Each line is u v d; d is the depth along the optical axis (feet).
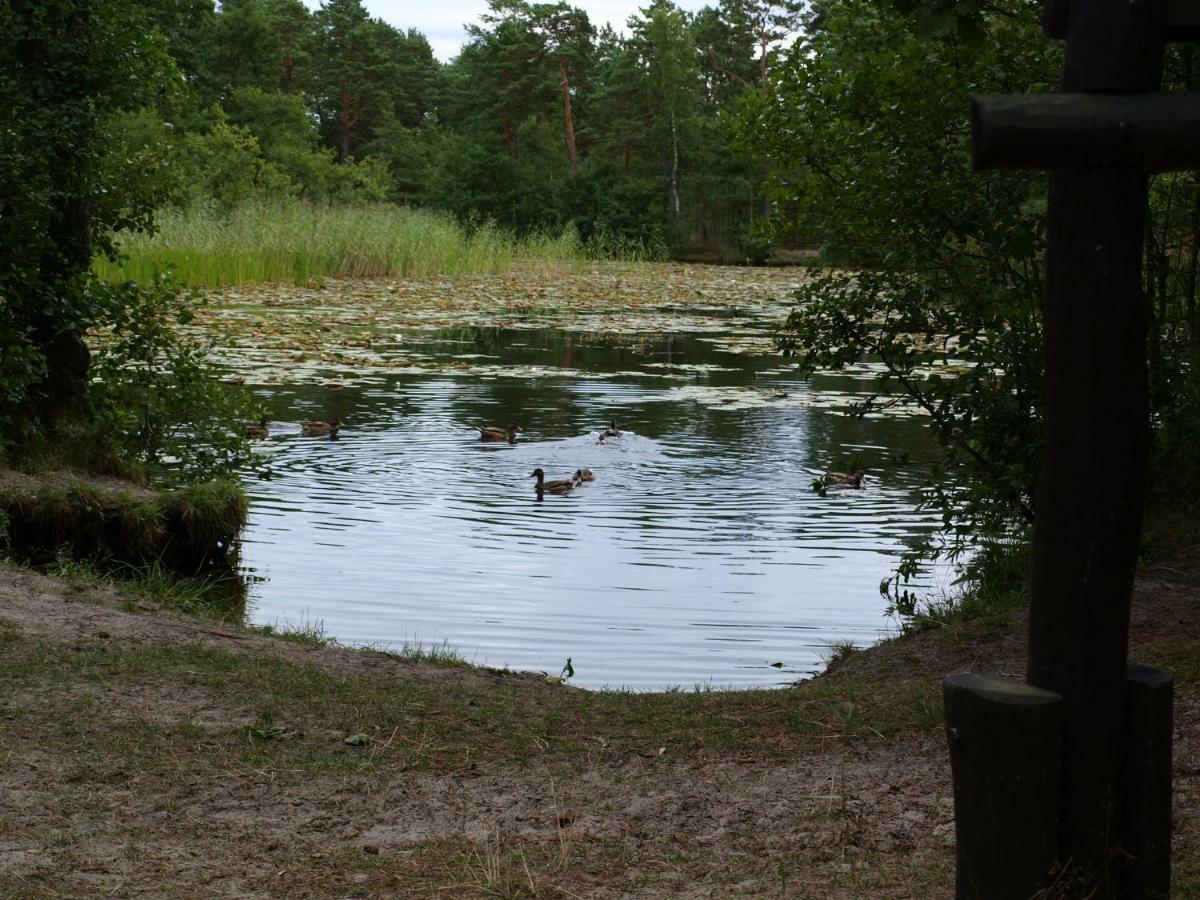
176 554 41.98
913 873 15.33
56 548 40.22
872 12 34.24
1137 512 12.17
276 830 16.97
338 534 45.03
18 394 44.32
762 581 39.40
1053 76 32.89
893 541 44.96
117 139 50.96
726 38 293.84
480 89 299.38
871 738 20.45
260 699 22.36
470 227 258.78
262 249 151.33
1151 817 12.52
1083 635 12.21
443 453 59.77
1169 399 34.65
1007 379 34.47
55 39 46.73
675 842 16.65
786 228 36.04
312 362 87.92
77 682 22.65
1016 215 33.19
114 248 51.83
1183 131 11.37
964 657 27.45
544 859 16.10
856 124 34.32
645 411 71.92
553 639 33.17
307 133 262.47
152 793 18.03
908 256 34.27
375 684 23.88
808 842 16.47
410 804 17.99
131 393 50.26
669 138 274.77
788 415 71.05
